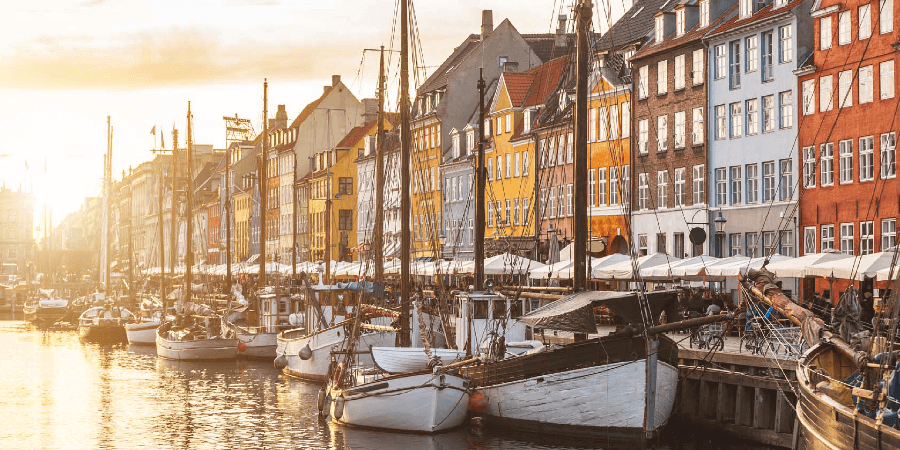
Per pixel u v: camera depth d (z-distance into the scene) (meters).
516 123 87.94
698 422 37.19
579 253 38.75
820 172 59.69
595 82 76.75
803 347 34.31
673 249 70.81
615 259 54.09
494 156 91.38
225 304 86.50
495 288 45.09
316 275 83.81
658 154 72.62
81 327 100.25
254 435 40.84
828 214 58.91
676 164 71.06
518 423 37.31
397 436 38.16
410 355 39.59
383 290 53.72
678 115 71.00
